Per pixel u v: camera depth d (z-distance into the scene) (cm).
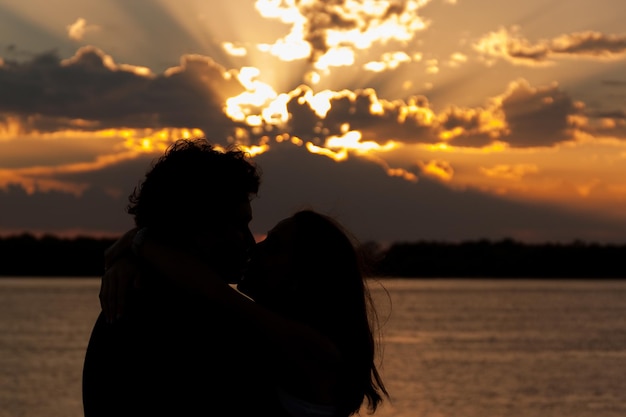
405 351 5988
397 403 3338
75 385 3969
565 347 6525
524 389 3869
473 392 3722
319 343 266
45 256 19075
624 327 9206
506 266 18688
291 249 278
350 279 278
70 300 16075
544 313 12525
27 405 3322
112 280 261
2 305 13988
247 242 273
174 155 264
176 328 256
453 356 5588
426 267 16200
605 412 3216
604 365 5069
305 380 268
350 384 275
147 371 254
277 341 260
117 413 255
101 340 260
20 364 4991
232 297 258
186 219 261
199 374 256
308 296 276
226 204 263
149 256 258
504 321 10312
